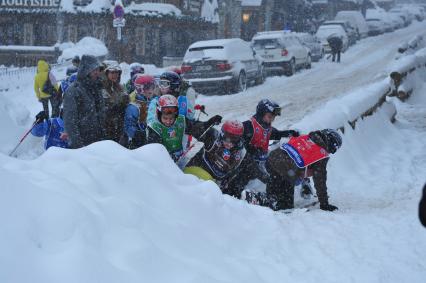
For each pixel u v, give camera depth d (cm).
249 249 468
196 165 709
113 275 326
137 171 475
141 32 3045
